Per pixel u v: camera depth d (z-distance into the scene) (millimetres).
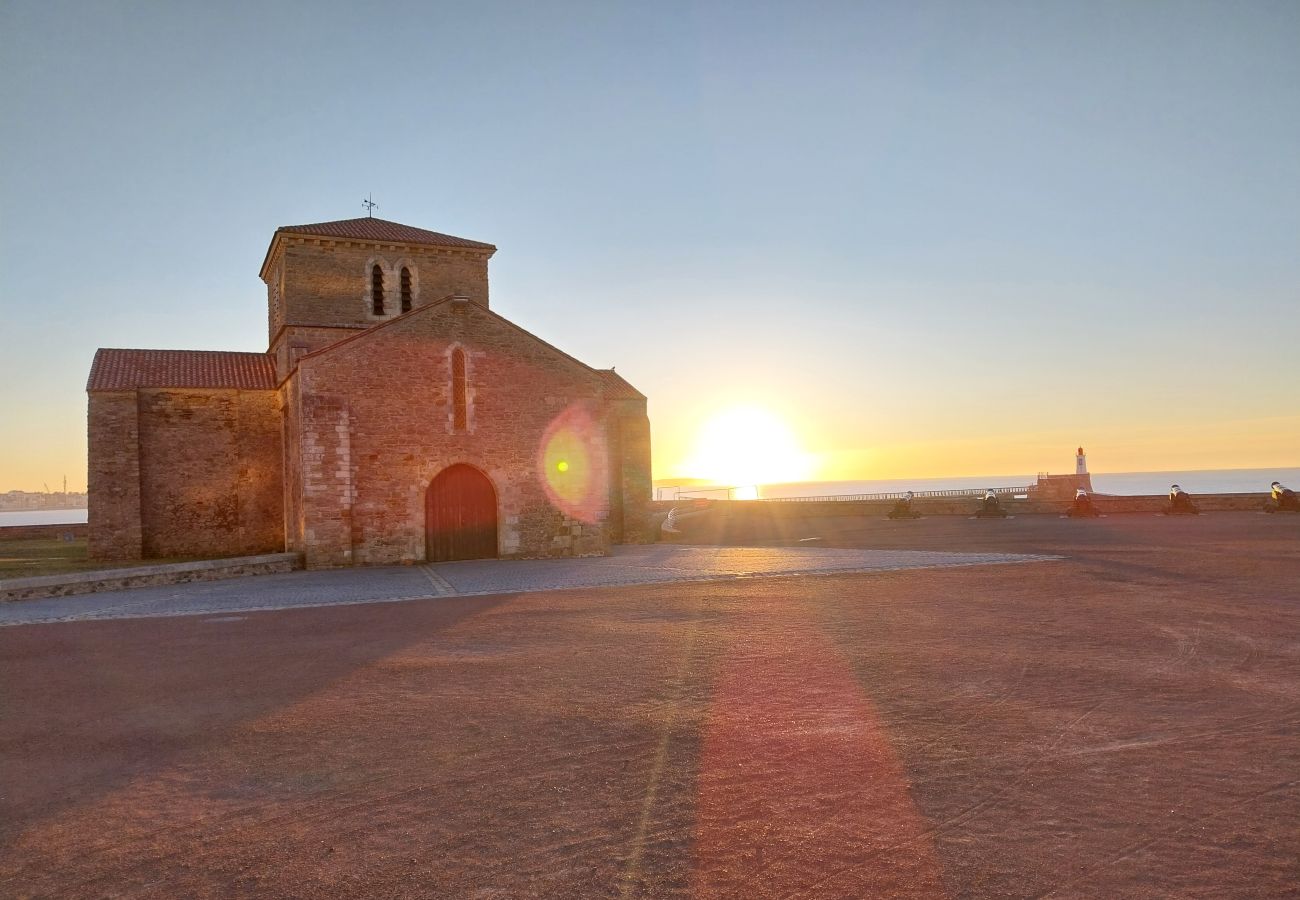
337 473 23453
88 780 6559
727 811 5574
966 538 28516
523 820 5512
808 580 18047
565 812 5629
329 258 30031
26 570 24547
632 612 14250
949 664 9672
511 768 6531
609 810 5641
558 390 26281
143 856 5145
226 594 18156
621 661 10297
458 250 31797
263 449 30156
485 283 32344
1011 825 5246
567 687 9047
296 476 25156
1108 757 6445
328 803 5918
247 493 29859
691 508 56812
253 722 8047
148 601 17281
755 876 4656
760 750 6801
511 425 25656
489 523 25438
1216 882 4469
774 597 15594
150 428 29062
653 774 6309
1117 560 19875
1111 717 7484
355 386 23906
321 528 23188
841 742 6949
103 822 5699
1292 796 5613
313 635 12859
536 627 13008
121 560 27812
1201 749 6582
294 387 25531
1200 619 12102
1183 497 36781
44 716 8516
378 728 7711
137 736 7711
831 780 6090
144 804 6012
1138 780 5957
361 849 5145
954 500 43875
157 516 29016
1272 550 20828
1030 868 4668
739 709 8023
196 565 21000
